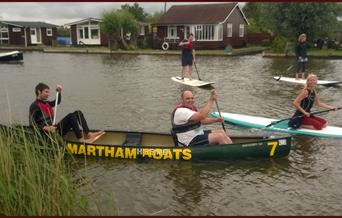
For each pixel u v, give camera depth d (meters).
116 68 23.42
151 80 17.97
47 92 7.54
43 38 51.97
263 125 9.57
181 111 7.25
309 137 8.73
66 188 4.49
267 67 23.83
